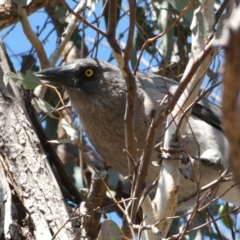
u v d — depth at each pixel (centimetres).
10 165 578
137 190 505
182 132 577
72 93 785
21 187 567
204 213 848
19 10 730
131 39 448
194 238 827
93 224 547
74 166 872
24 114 619
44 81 773
